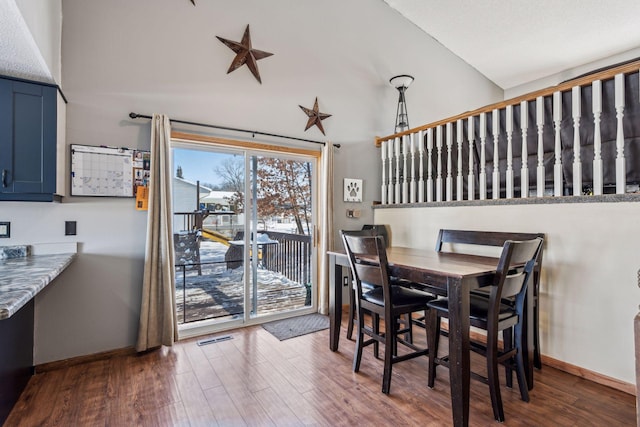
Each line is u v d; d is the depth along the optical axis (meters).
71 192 2.52
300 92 3.69
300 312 3.73
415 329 3.25
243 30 3.31
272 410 1.92
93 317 2.60
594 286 2.21
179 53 2.98
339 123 3.99
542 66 5.41
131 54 2.77
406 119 4.48
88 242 2.58
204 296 3.21
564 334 2.37
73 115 2.53
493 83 5.91
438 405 1.97
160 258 2.73
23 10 1.54
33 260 2.20
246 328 3.30
